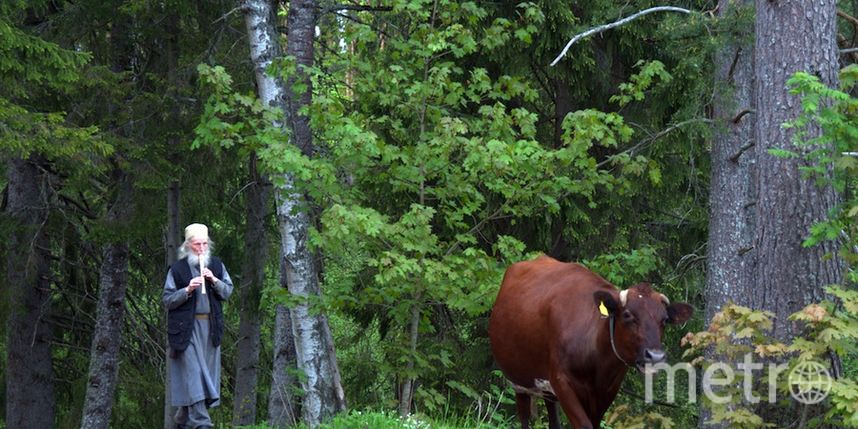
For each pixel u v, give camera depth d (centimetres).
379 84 1110
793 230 875
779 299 877
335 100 1037
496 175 1048
